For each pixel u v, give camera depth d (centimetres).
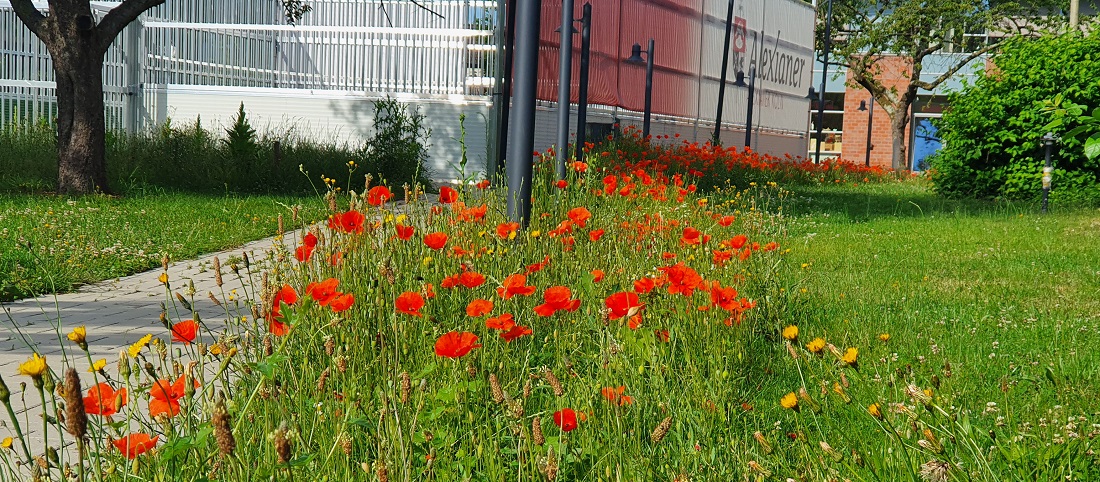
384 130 1767
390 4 2017
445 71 2003
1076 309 622
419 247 436
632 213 675
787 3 3997
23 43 1844
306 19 2056
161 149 1645
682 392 337
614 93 2622
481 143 1991
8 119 1839
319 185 1616
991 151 1722
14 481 221
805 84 4281
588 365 355
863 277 768
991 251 955
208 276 783
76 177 1419
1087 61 1584
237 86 2075
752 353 447
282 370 300
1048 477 262
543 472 215
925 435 226
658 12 2891
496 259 458
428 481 234
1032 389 398
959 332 531
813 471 260
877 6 4347
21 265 738
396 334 279
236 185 1562
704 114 3300
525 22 650
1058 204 1586
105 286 734
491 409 310
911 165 4831
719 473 279
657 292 409
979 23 3888
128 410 228
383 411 237
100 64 1437
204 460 224
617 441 262
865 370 413
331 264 389
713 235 695
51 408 395
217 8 2062
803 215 1403
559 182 659
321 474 247
